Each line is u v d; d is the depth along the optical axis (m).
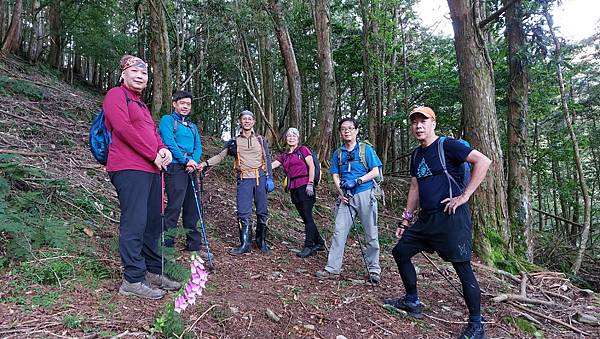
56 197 4.56
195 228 4.53
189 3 11.16
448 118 11.55
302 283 4.09
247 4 11.20
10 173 4.47
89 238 4.05
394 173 12.60
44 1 13.79
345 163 4.54
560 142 11.55
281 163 5.47
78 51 15.12
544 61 8.27
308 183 5.20
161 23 9.31
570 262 9.88
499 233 5.95
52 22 13.76
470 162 3.20
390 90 14.20
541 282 5.31
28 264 3.20
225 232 5.71
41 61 13.97
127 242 2.98
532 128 12.13
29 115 7.07
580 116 11.73
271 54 12.99
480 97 6.01
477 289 3.27
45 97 8.34
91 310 2.68
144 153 2.94
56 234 3.64
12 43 12.29
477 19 6.06
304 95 15.66
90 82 19.34
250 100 17.12
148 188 3.05
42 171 4.91
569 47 8.41
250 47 15.08
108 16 14.39
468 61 6.07
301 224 7.19
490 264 5.70
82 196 4.86
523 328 3.77
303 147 5.35
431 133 3.44
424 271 5.14
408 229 3.57
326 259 5.23
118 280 3.30
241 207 5.00
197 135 4.48
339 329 3.16
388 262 5.46
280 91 17.73
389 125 14.38
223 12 11.25
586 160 14.55
